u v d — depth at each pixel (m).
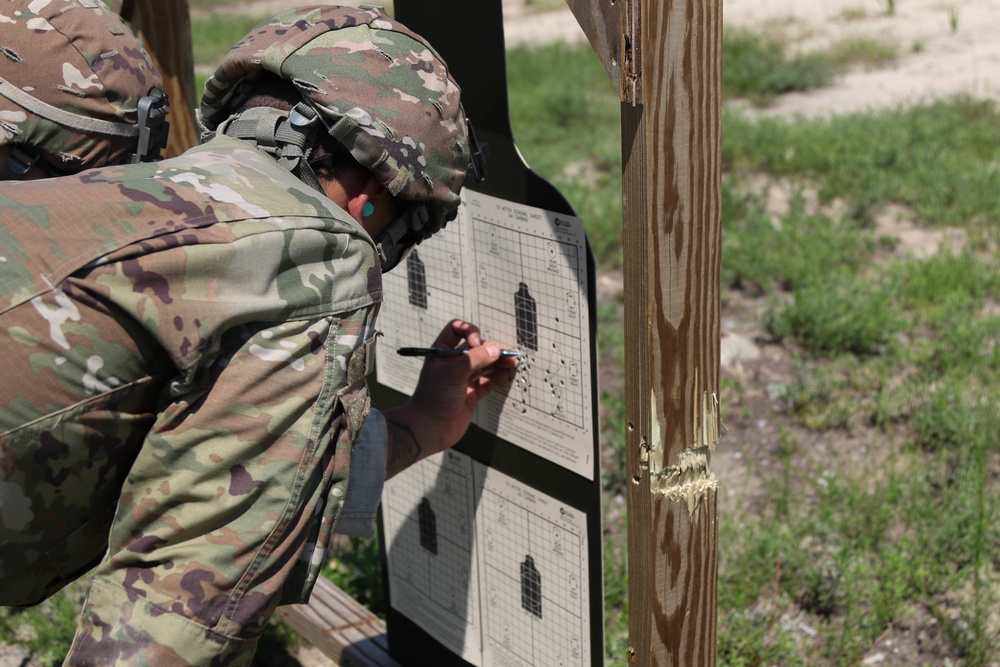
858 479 3.19
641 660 1.56
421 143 1.34
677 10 1.29
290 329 1.17
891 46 9.59
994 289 4.63
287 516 1.17
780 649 2.54
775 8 11.45
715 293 1.43
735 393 3.98
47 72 1.91
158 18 2.79
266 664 2.74
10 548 1.18
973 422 3.44
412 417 1.75
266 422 1.14
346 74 1.30
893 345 4.15
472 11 1.69
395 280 2.11
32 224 1.12
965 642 2.56
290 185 1.25
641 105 1.31
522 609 1.99
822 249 5.06
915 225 5.55
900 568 2.78
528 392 1.81
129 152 2.07
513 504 1.93
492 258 1.81
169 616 1.13
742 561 2.82
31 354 1.09
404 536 2.28
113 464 1.19
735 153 6.71
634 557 1.52
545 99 8.33
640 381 1.43
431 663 2.31
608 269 5.41
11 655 2.74
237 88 1.40
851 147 6.59
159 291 1.11
